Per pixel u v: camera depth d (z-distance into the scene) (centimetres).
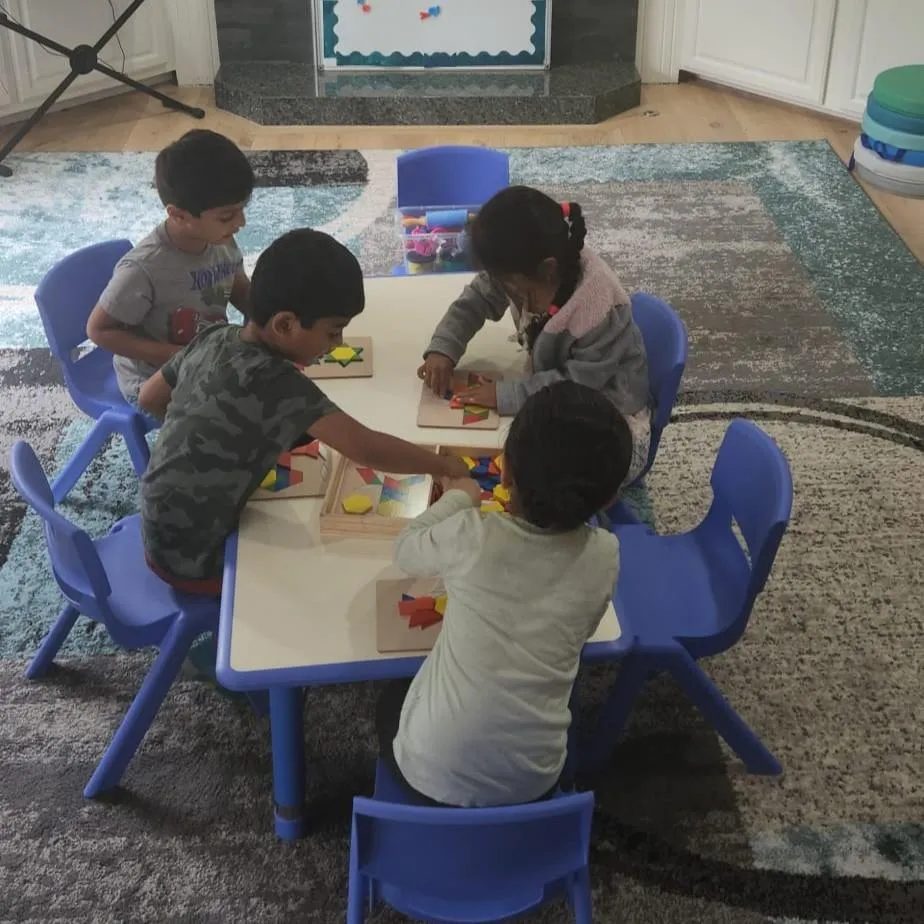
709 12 480
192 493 165
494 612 139
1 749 206
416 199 283
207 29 487
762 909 180
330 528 163
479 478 173
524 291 189
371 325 213
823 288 351
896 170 406
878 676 221
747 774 202
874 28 434
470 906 144
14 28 405
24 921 179
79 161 429
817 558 247
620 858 188
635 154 438
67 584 184
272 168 422
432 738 143
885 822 194
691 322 333
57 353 238
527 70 489
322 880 185
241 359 162
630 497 264
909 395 301
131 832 192
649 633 184
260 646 147
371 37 480
